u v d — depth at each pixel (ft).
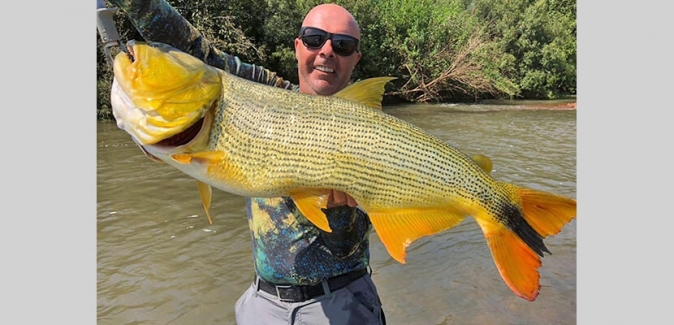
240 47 21.06
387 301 4.92
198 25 19.89
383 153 2.58
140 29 2.79
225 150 2.42
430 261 5.82
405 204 2.64
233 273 5.48
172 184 8.65
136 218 7.00
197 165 2.40
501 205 2.68
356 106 2.60
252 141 2.44
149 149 2.34
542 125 17.46
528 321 4.55
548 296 4.99
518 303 4.86
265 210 2.92
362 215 3.02
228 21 20.74
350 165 2.54
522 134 15.12
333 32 3.13
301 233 2.85
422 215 2.68
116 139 12.78
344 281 2.94
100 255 5.82
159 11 2.76
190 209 7.40
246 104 2.44
